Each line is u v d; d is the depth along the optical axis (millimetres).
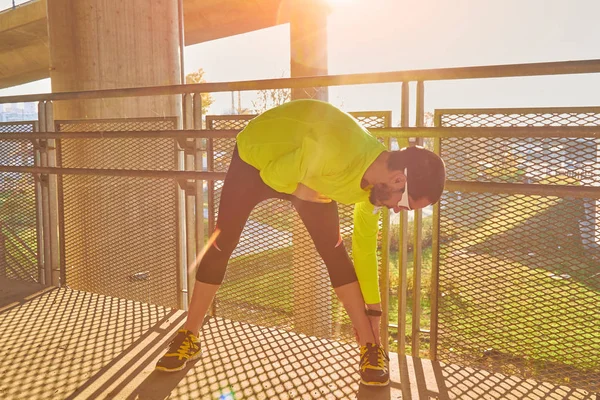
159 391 2104
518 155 2178
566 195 1983
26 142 3578
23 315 3004
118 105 6352
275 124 1974
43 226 3596
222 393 2080
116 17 6352
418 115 2309
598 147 2029
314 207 2137
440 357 2434
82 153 3668
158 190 3414
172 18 6977
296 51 7164
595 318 2098
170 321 2900
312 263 2746
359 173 1852
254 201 2131
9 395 2080
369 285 2174
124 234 3572
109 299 3285
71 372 2277
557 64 1985
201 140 2961
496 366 2312
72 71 6117
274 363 2357
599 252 2074
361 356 2191
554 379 2191
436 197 1776
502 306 2295
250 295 2949
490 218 2291
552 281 2178
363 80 2369
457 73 2176
